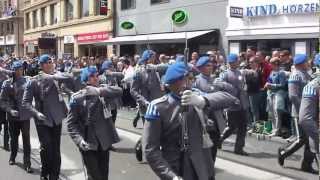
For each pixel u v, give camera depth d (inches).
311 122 275.3
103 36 1285.7
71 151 437.7
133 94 378.3
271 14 737.6
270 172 354.0
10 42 2276.1
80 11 1460.4
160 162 170.2
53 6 1706.4
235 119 397.7
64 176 354.3
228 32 822.5
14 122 379.9
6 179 348.2
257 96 503.2
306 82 356.5
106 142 261.6
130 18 1152.8
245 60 534.9
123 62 725.3
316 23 674.8
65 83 334.3
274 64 471.2
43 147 316.2
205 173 175.2
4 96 368.8
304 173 345.1
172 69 175.5
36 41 1887.3
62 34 1587.1
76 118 261.1
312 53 658.2
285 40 726.5
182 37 887.7
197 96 173.0
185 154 174.6
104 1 1246.3
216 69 523.8
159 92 378.6
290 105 459.2
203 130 177.6
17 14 2193.7
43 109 315.6
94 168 260.5
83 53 1450.5
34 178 350.6
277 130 471.2
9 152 436.5
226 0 827.4
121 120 623.2
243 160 388.8
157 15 1038.4
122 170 370.0
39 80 316.2
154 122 172.1
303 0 687.7
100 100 260.2
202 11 891.4
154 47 1037.8
